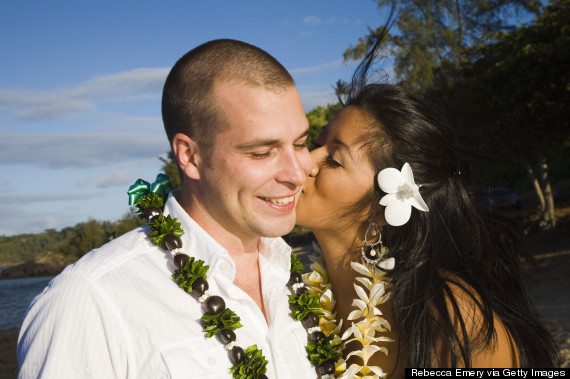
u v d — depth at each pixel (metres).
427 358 2.16
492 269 2.67
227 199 1.82
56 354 1.52
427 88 21.23
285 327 2.08
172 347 1.66
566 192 24.48
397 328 2.35
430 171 2.50
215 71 1.75
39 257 61.38
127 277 1.71
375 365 2.41
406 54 23.53
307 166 1.92
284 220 1.87
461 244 2.57
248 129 1.72
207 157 1.80
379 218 2.50
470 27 25.45
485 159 2.88
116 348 1.59
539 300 10.23
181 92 1.80
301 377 2.02
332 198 2.46
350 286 2.61
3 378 8.63
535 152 19.78
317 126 31.53
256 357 1.75
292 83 1.85
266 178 1.78
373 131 2.44
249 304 1.89
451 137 2.67
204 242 1.86
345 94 2.74
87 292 1.62
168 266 1.83
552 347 2.52
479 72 17.98
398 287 2.36
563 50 14.78
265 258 2.11
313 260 2.79
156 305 1.71
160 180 2.18
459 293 2.22
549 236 17.70
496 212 2.95
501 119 16.75
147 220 1.98
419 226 2.49
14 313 20.66
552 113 16.16
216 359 1.71
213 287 1.84
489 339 2.11
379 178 2.39
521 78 15.80
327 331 2.48
